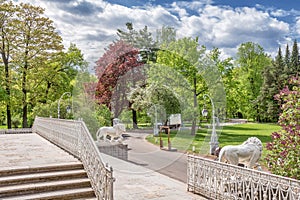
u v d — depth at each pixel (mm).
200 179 6230
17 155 7977
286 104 5883
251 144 5906
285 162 5488
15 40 21688
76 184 6102
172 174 8039
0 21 20953
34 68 22438
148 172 7641
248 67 35312
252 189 4855
